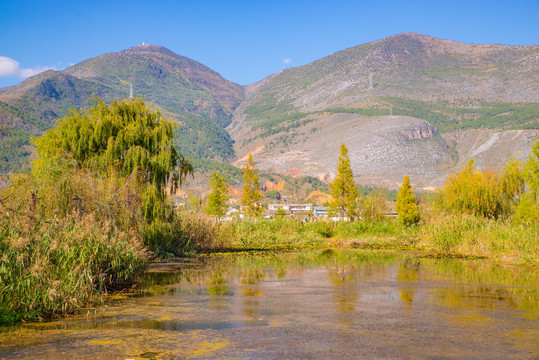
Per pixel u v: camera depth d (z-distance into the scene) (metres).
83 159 23.94
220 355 8.23
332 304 12.88
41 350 8.53
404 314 11.60
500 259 25.42
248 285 16.36
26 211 14.20
